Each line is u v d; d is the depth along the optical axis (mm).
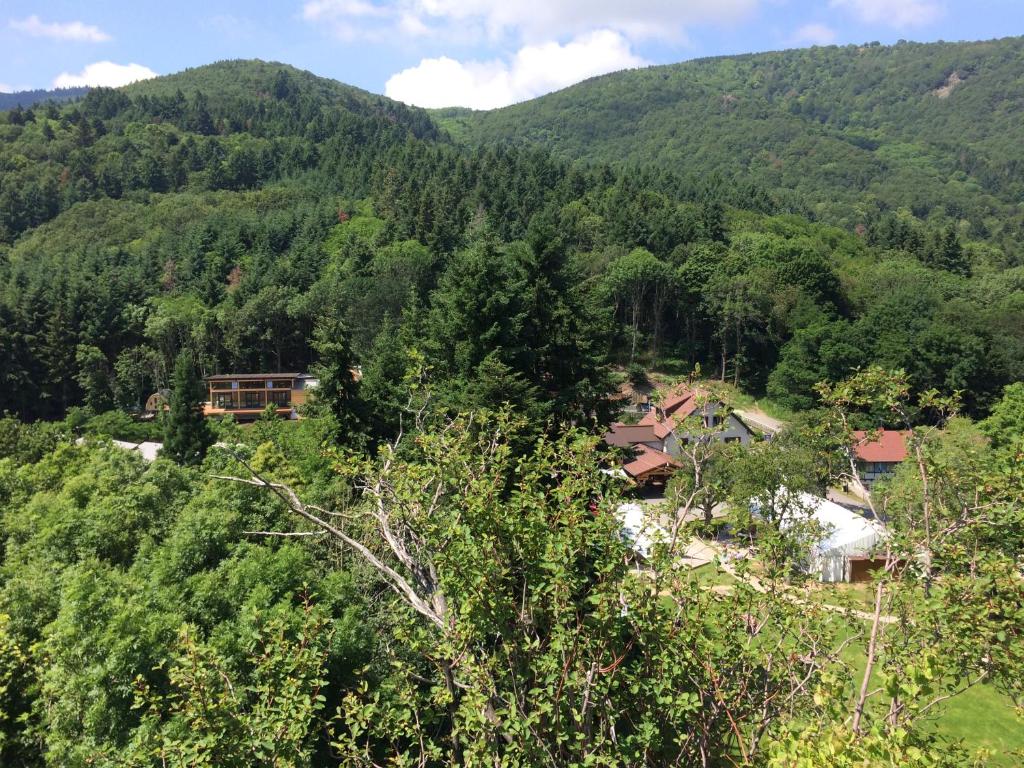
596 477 7781
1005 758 11180
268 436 30625
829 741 4438
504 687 6758
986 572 6539
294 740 6824
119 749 9023
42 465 25266
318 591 11727
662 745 6590
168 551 13969
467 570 6500
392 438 26594
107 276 75250
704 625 6688
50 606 12992
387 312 61406
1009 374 56125
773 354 66812
